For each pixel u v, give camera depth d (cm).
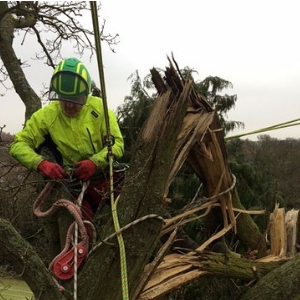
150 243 254
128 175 267
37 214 275
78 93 276
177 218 295
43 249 362
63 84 274
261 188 801
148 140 264
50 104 301
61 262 253
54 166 275
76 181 289
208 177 326
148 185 257
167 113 270
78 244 256
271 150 1373
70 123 292
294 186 1191
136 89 742
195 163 326
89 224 262
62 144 294
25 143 290
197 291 477
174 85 288
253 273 312
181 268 286
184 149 288
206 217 362
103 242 241
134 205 255
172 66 288
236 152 887
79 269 256
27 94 428
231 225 331
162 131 263
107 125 249
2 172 336
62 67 277
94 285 244
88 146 292
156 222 255
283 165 1310
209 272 297
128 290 247
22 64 480
